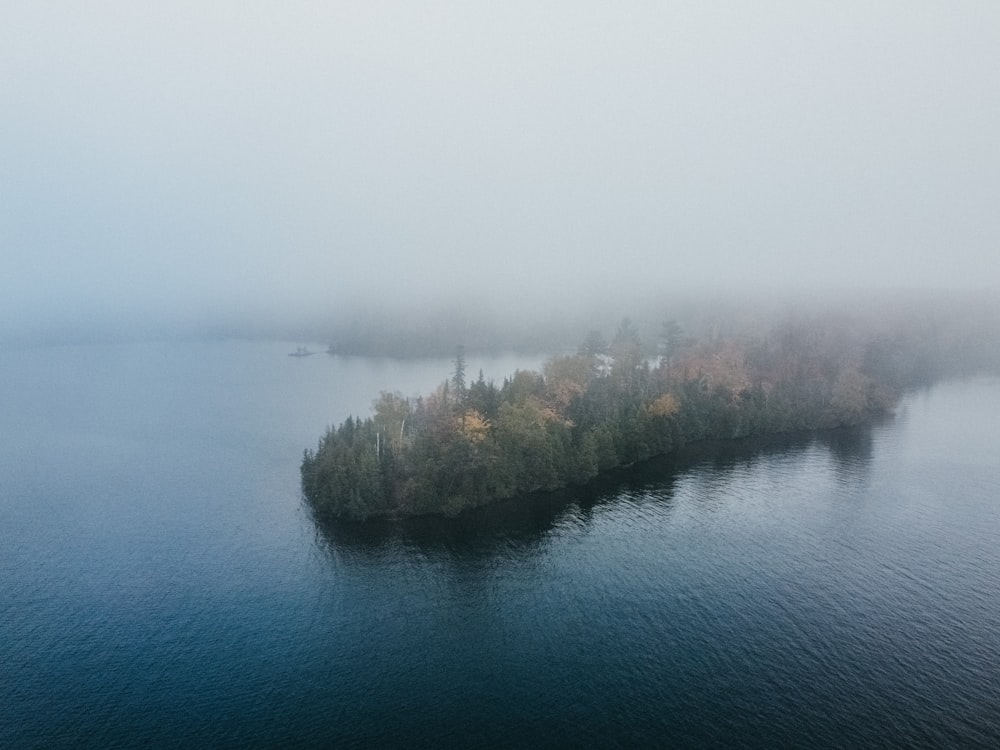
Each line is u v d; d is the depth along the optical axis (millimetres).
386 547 106688
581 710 69125
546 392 150000
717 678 73875
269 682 73875
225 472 149375
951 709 68250
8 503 130375
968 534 108375
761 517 116500
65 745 64250
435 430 125188
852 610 86688
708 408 165000
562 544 107062
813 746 63562
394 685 73438
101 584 96250
